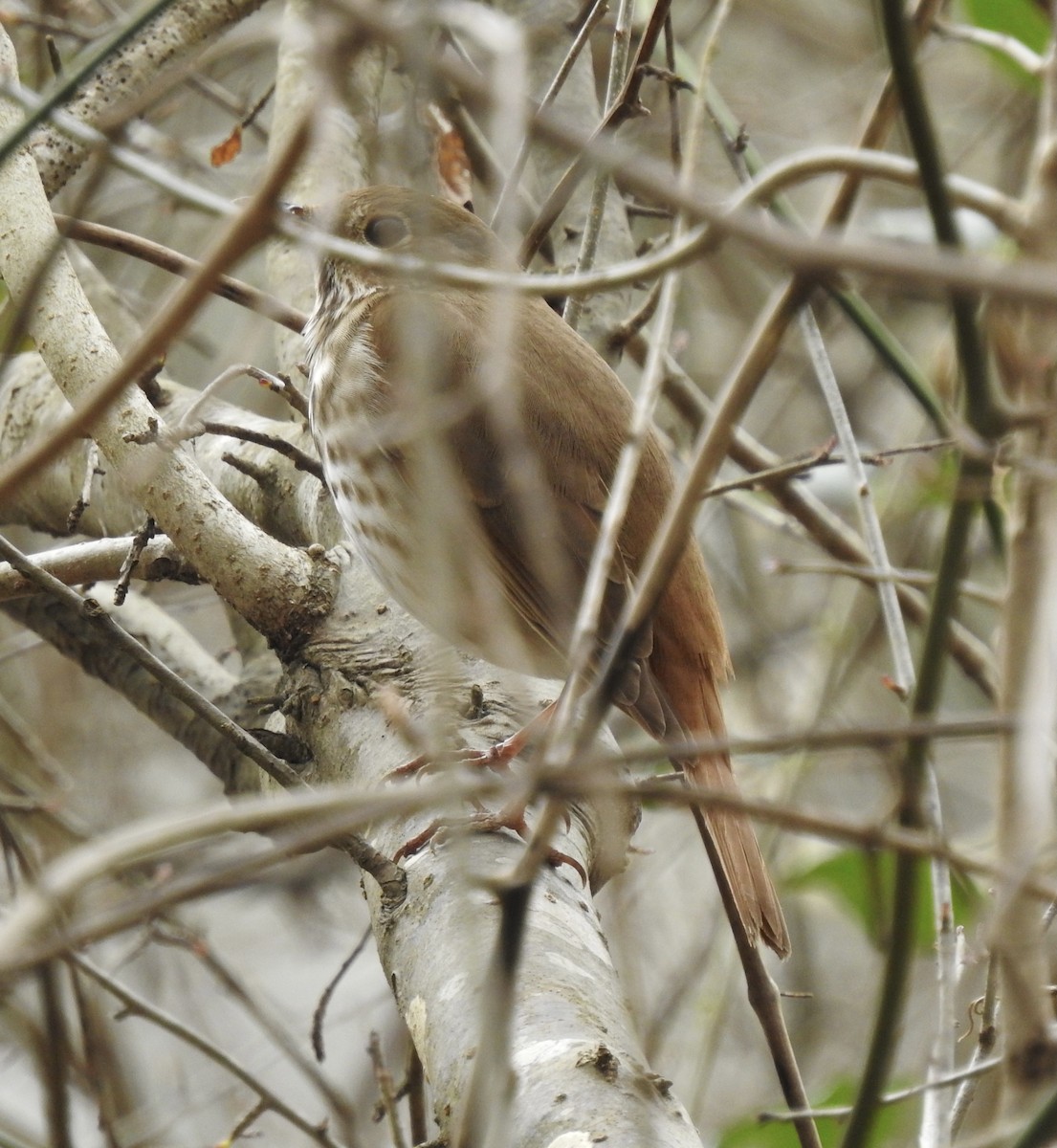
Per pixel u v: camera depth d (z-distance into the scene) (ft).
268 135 39.11
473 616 26.04
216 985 41.55
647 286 36.78
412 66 13.33
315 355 30.76
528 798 13.70
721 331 48.49
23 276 24.76
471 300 29.81
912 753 15.12
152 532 25.08
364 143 33.91
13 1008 32.86
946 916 19.17
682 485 14.25
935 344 39.17
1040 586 15.17
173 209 38.29
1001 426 14.69
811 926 43.37
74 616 33.86
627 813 24.49
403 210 30.83
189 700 22.13
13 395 33.32
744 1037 41.88
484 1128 13.51
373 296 30.14
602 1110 16.03
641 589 13.85
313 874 41.39
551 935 19.57
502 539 27.84
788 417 48.80
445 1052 17.98
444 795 12.68
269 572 25.72
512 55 11.85
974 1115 26.50
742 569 46.80
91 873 11.46
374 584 26.99
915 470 39.58
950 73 50.34
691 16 45.68
